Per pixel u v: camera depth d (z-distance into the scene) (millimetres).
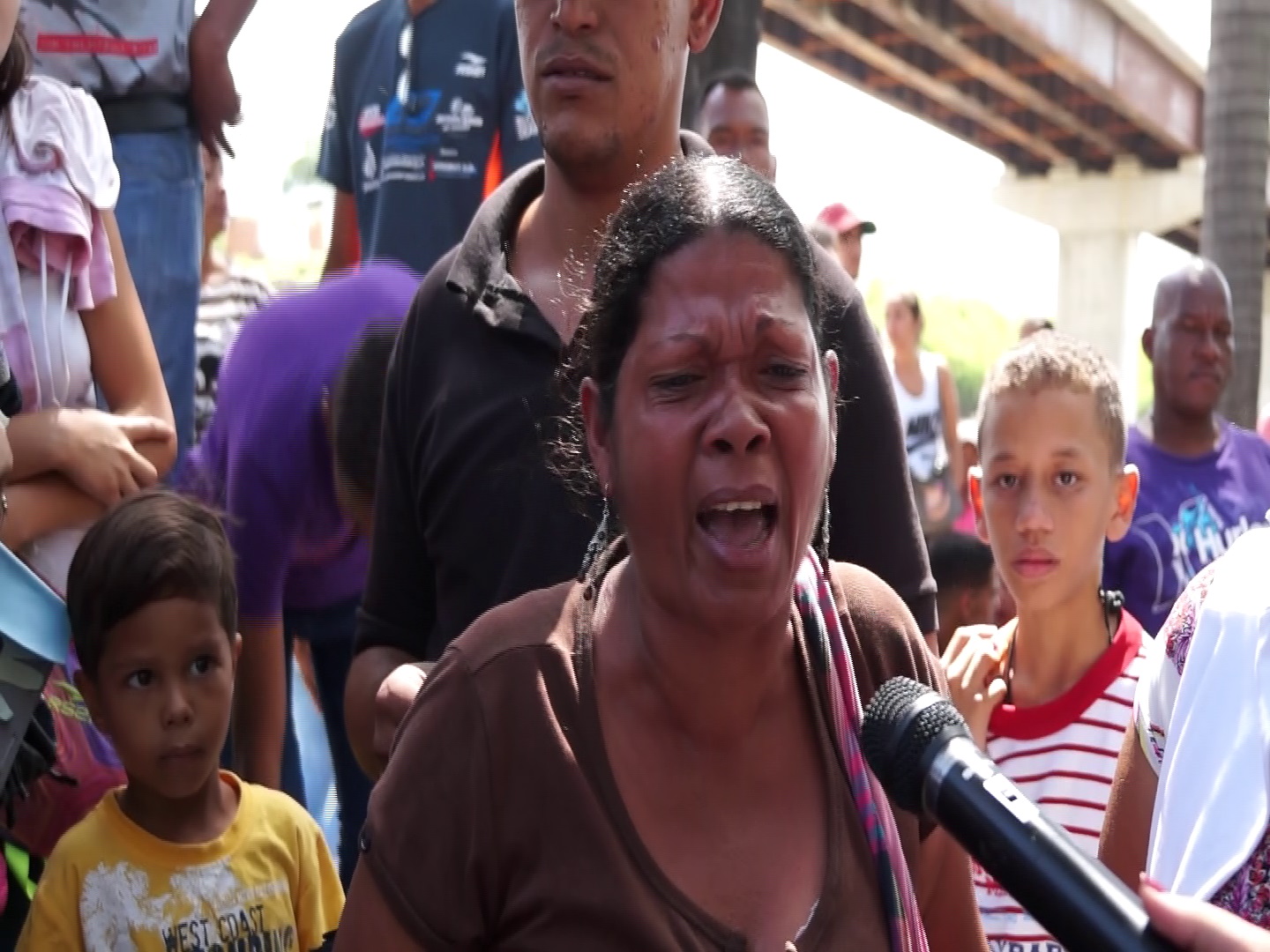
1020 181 19594
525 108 4344
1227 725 1862
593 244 2463
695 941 1632
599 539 1907
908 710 1611
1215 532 4453
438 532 2471
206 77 3959
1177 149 18562
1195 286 4609
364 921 1713
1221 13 12195
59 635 2586
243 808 2771
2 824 2627
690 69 5645
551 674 1724
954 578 4234
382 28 4574
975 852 1517
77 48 3801
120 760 2791
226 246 5770
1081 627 3092
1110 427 3148
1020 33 13102
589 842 1656
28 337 2803
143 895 2617
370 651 2627
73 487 2785
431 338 2516
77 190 2861
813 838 1728
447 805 1698
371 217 4574
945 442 7207
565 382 2115
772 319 1636
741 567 1626
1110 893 1413
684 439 1632
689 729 1731
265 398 3295
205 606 2658
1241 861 1794
